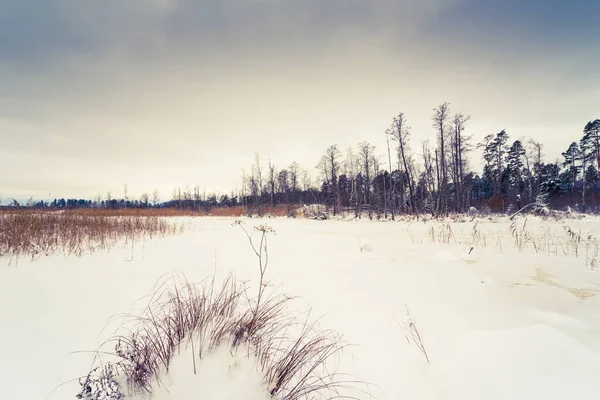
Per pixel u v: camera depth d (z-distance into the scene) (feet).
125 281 14.69
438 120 91.25
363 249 25.94
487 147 119.03
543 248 24.94
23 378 6.70
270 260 21.42
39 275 15.60
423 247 26.96
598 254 22.09
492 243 28.40
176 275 16.14
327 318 10.69
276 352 7.63
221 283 14.51
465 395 6.58
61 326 9.41
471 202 117.80
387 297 13.07
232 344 7.09
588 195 109.29
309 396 6.49
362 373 7.43
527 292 13.75
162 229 40.45
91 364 7.01
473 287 14.47
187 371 6.13
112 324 9.57
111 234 31.99
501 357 7.77
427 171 95.86
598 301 12.35
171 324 7.86
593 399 6.24
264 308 9.78
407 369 7.56
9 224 26.91
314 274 17.08
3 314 10.27
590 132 106.32
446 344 8.68
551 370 7.18
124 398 5.50
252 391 5.94
